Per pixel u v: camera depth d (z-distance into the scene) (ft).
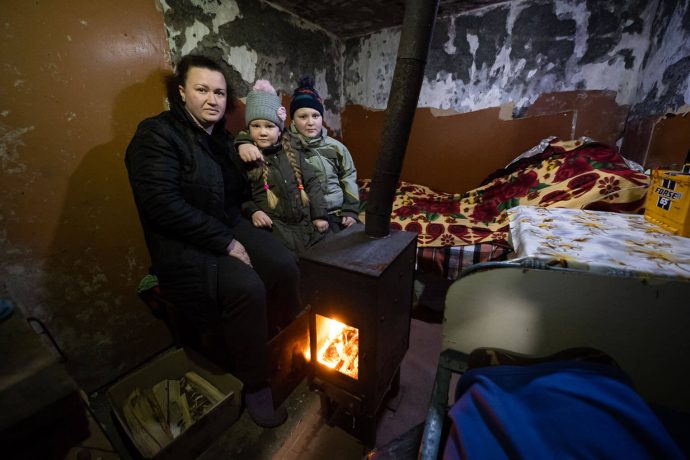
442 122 9.03
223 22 6.03
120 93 4.46
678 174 3.15
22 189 3.72
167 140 3.84
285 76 7.71
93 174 4.30
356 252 3.37
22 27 3.51
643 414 1.64
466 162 9.00
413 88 3.09
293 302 4.79
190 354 4.56
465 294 2.51
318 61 8.75
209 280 3.85
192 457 3.58
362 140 10.21
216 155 4.60
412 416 4.13
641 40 6.63
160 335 5.44
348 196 6.29
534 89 7.76
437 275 6.12
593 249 2.55
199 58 4.15
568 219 3.59
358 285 2.97
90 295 4.48
